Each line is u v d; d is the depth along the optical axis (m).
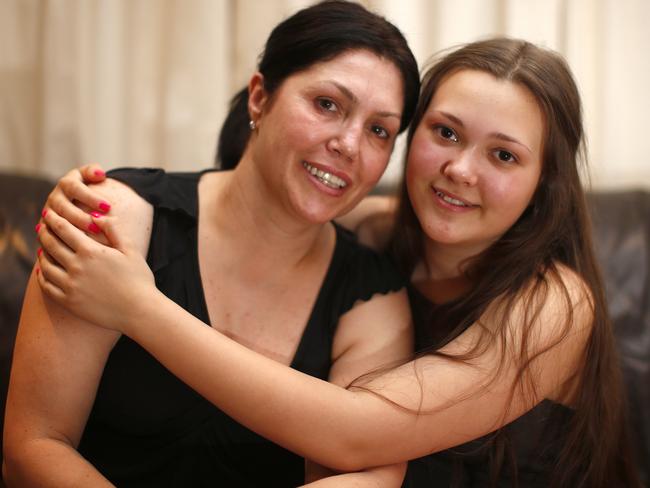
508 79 1.01
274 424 0.87
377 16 0.98
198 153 1.70
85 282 0.86
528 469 1.13
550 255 1.13
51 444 0.88
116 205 0.93
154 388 0.96
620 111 1.75
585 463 1.14
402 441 0.91
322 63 0.94
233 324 1.01
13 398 0.89
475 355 0.98
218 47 1.68
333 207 0.97
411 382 0.94
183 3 1.66
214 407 0.98
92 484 0.85
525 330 0.99
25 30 1.69
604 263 1.43
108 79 1.72
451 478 1.09
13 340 1.29
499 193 1.02
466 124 1.01
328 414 0.88
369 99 0.94
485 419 0.97
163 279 0.97
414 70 1.00
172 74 1.69
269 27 1.67
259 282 1.03
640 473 1.36
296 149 0.93
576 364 1.08
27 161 1.74
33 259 1.34
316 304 1.05
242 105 1.19
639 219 1.48
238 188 1.00
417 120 1.12
